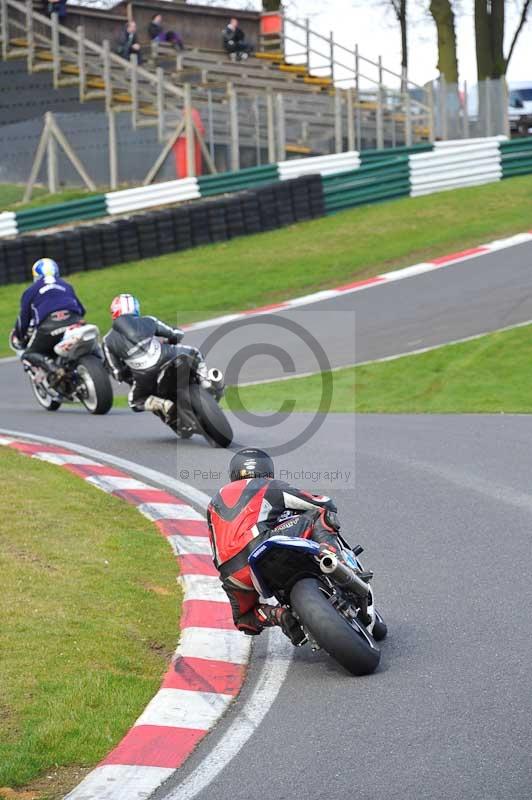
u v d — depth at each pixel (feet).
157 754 56.75
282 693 64.54
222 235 323.78
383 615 77.10
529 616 74.69
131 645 71.82
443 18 484.33
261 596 68.03
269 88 387.75
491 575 83.87
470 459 125.08
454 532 95.86
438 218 327.47
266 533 67.31
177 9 470.80
